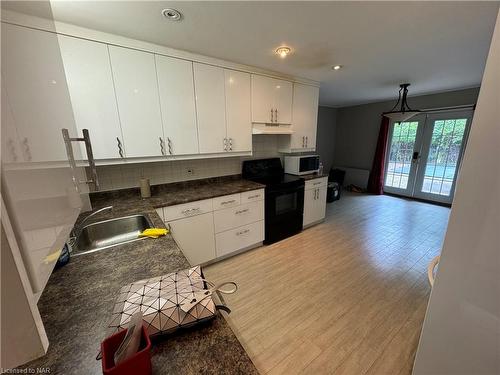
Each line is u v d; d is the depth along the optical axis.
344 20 1.49
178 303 0.64
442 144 4.29
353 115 5.68
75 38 1.50
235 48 1.92
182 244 2.13
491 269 0.71
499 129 0.64
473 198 0.72
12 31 0.34
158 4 1.28
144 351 0.48
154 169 2.36
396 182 5.14
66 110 0.76
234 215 2.47
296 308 1.79
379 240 2.98
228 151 2.39
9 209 0.25
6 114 0.28
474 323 0.78
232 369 0.53
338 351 1.42
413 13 1.41
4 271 0.25
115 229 1.59
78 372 0.53
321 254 2.63
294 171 3.33
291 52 2.03
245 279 2.18
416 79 3.03
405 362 1.34
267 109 2.63
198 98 2.09
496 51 0.62
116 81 1.68
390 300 1.87
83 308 0.73
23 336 0.28
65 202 0.55
